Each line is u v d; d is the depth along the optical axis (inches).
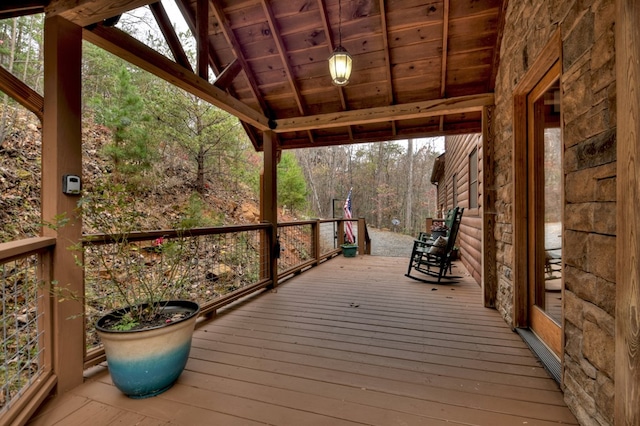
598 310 52.1
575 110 60.0
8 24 227.8
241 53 142.7
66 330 68.7
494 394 67.9
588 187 55.4
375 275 196.2
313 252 228.4
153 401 65.7
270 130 167.8
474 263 186.1
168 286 94.8
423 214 856.3
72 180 69.0
